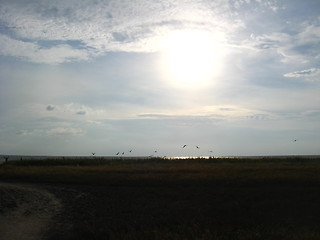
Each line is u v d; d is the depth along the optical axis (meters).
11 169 46.59
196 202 25.19
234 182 31.27
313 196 25.00
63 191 31.00
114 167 48.31
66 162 62.44
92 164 60.88
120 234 17.89
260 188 28.75
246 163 54.75
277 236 16.50
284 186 29.38
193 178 33.59
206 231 17.36
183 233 17.58
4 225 20.41
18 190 30.58
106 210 24.00
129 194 28.95
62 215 23.00
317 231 17.41
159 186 32.03
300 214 21.08
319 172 36.16
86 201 26.98
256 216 20.83
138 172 40.81
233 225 19.17
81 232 18.47
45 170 44.50
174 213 21.97
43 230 19.53
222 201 25.03
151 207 24.17
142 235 17.30
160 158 66.44
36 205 25.69
